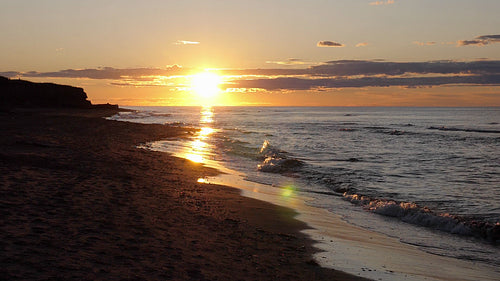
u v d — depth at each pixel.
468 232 10.16
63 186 10.70
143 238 7.16
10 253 5.50
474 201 14.18
